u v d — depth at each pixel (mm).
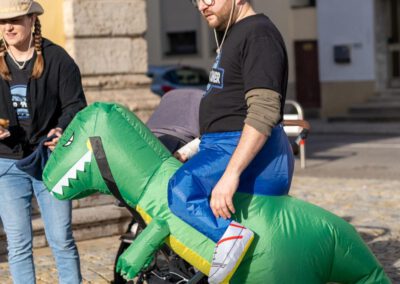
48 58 5980
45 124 6043
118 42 10406
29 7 5855
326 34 28125
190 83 24406
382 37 27734
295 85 28906
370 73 27438
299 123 6465
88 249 8938
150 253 5059
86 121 5340
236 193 5066
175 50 30828
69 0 10070
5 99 5977
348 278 5305
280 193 5184
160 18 30797
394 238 9195
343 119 26734
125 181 5246
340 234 5195
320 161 16656
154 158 5281
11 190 6039
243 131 4863
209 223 4918
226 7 5059
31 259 6164
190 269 5902
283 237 5023
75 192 5418
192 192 4953
